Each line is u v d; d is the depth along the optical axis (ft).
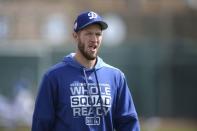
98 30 52.34
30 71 244.01
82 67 53.06
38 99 52.70
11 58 243.60
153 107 257.96
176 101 261.65
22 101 201.46
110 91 53.42
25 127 200.75
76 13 304.09
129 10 299.58
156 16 296.30
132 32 295.07
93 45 52.37
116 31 290.76
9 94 240.32
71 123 52.06
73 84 52.60
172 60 261.44
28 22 296.71
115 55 254.47
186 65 262.67
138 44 257.34
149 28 295.69
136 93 257.14
